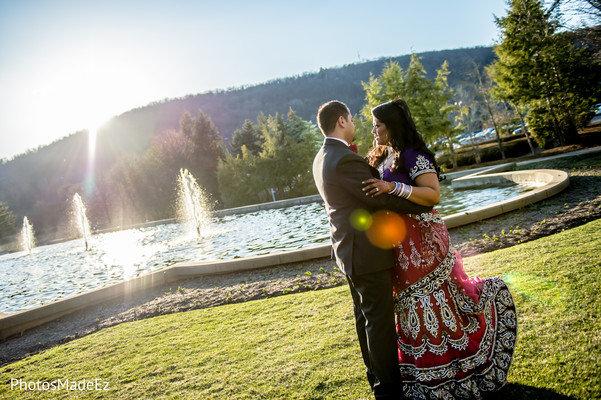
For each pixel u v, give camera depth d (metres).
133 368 3.27
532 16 20.55
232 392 2.47
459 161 30.16
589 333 2.24
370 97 28.16
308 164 33.38
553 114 21.77
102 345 4.19
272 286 5.55
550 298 2.89
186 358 3.27
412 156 1.94
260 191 34.47
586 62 19.14
